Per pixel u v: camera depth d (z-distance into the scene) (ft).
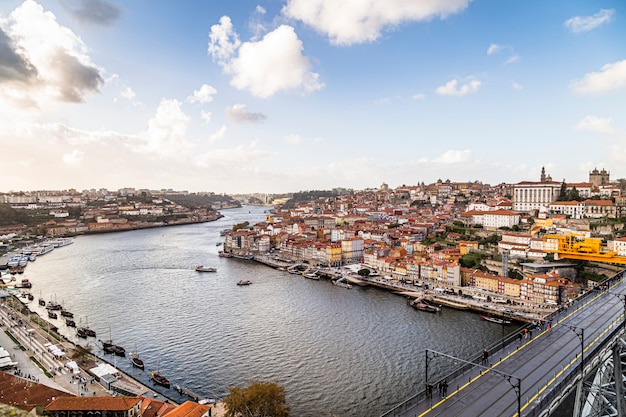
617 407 284.41
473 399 250.57
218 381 415.44
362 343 506.48
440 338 521.24
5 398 337.11
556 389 246.68
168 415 309.63
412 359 456.45
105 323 596.70
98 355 485.15
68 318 615.16
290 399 378.32
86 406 320.70
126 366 453.99
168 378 423.23
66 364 432.66
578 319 385.70
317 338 525.34
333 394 385.70
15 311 647.15
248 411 309.22
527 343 334.85
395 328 562.25
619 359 305.94
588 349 307.78
